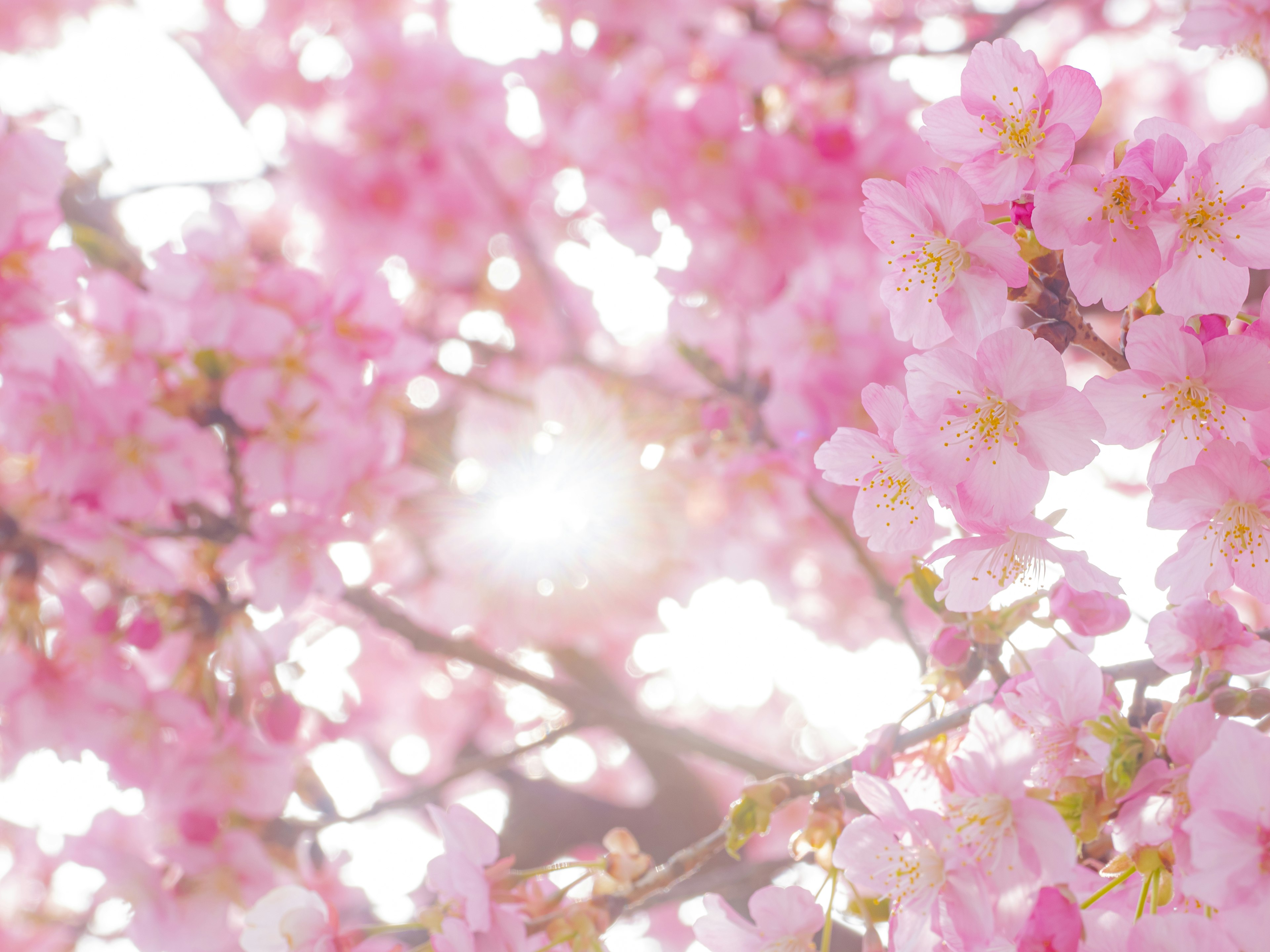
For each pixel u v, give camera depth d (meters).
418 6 1.48
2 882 1.06
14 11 1.62
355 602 0.78
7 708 0.65
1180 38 0.65
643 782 1.72
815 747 1.80
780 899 0.52
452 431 1.02
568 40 1.11
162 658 0.70
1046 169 0.48
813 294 0.94
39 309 0.64
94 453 0.65
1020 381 0.48
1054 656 0.53
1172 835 0.47
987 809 0.49
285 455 0.66
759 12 1.09
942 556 0.50
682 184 0.95
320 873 0.73
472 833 0.54
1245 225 0.48
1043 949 0.47
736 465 0.96
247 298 0.67
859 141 0.96
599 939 0.53
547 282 1.17
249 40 1.52
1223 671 0.49
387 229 1.20
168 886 0.67
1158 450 0.49
